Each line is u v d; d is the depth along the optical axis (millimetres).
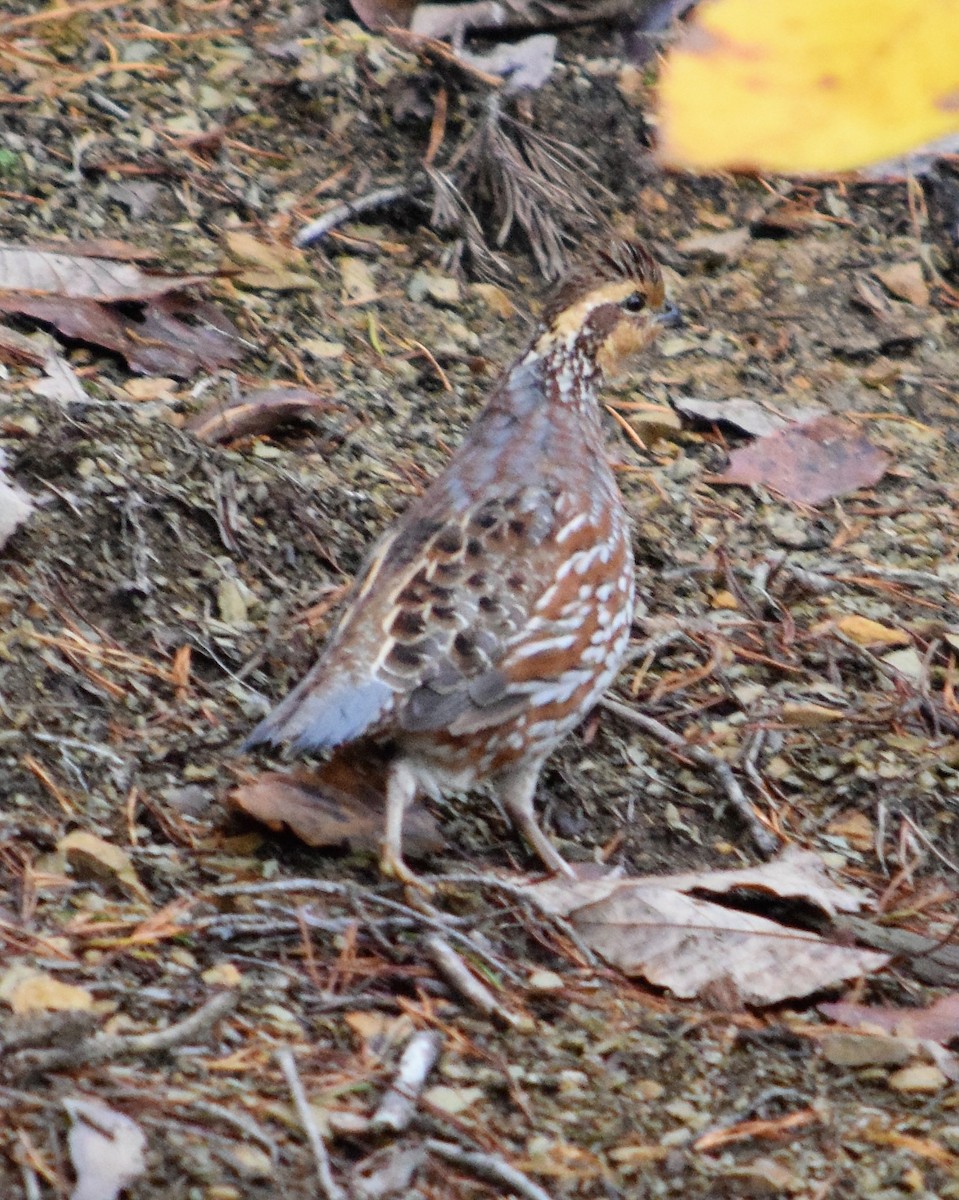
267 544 8773
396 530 7340
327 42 12891
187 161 11828
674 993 6359
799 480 10570
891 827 8039
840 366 11750
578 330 7965
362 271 11492
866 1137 5543
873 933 6957
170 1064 5258
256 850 6910
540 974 6348
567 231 12188
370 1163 4965
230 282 10961
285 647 8195
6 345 9578
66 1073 5039
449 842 7527
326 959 6188
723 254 12336
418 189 12102
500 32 13203
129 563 8320
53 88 12094
